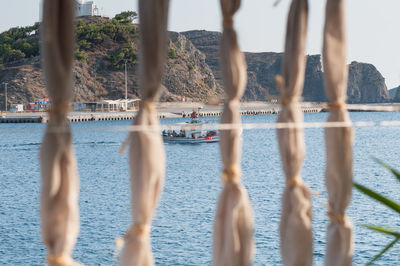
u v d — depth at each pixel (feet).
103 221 108.99
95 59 605.73
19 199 140.36
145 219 11.46
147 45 11.53
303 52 13.00
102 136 366.84
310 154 252.83
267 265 76.74
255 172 192.75
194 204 129.08
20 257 83.61
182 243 90.27
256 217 109.09
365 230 93.56
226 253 12.44
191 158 237.25
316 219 104.01
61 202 10.94
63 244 10.87
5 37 645.92
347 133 13.15
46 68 10.91
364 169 191.93
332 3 13.26
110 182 175.73
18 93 604.08
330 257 13.48
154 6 11.49
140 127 11.35
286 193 13.19
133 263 11.37
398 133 400.67
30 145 316.60
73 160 11.10
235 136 12.55
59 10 11.03
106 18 624.59
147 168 11.35
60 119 11.00
